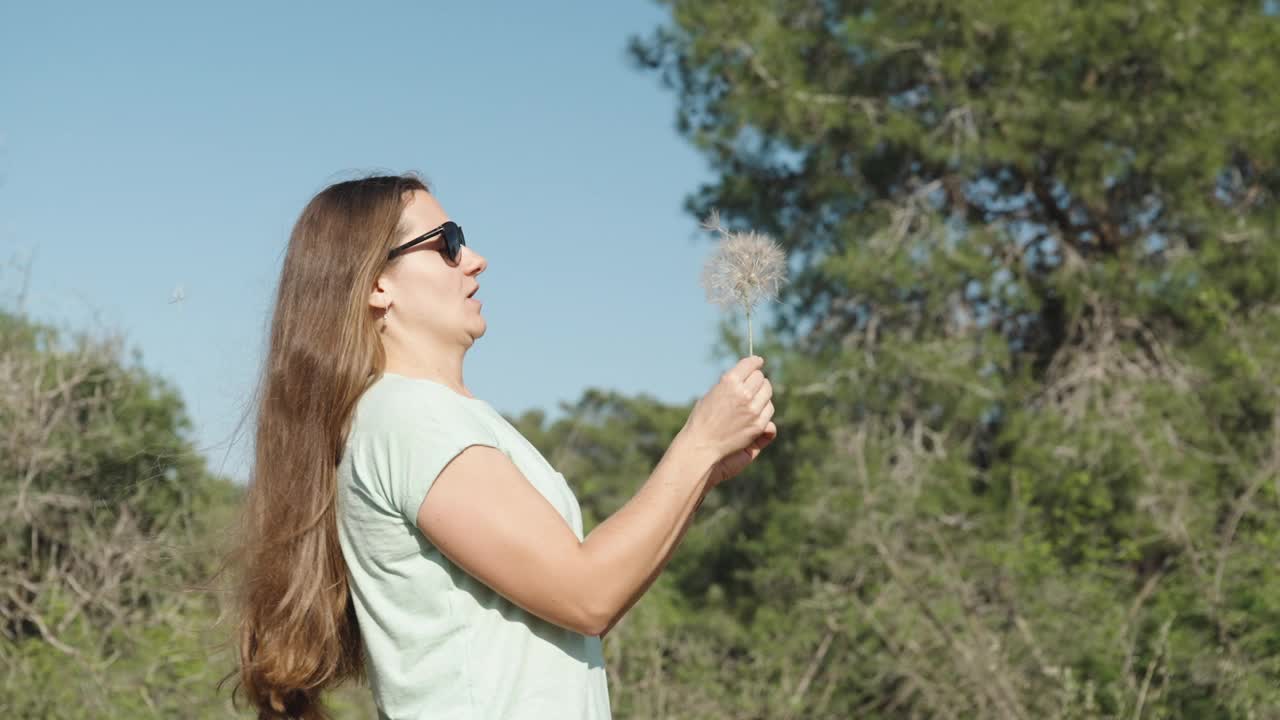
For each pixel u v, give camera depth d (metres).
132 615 8.89
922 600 8.91
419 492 1.89
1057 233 12.99
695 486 1.95
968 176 12.34
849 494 10.87
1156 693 7.53
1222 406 10.62
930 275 12.18
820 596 10.09
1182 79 11.70
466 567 1.89
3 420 9.19
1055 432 11.09
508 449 2.04
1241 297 11.87
